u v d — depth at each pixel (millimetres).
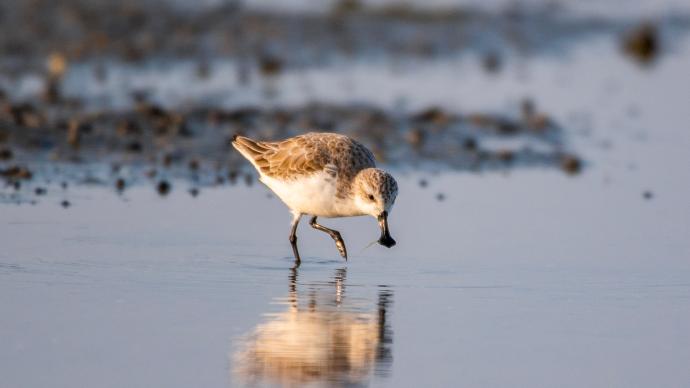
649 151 21656
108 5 31141
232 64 27469
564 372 9586
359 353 9969
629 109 25719
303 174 13469
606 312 11469
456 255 14031
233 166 19031
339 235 13883
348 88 25719
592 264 13609
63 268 12727
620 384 9344
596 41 34750
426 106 24203
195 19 31031
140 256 13469
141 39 28609
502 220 16078
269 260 13633
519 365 9750
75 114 21094
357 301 11727
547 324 11000
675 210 16906
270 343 10172
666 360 9930
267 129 21188
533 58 31750
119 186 17266
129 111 21469
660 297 12117
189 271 12859
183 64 27000
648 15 38344
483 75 28812
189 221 15469
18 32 27828
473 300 11891
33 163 18219
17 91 22797
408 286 12461
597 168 20156
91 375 9211
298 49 29531
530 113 24484
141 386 9008
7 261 12961
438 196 17625
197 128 20953
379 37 31797
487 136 22297
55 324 10547
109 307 11195
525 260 13789
